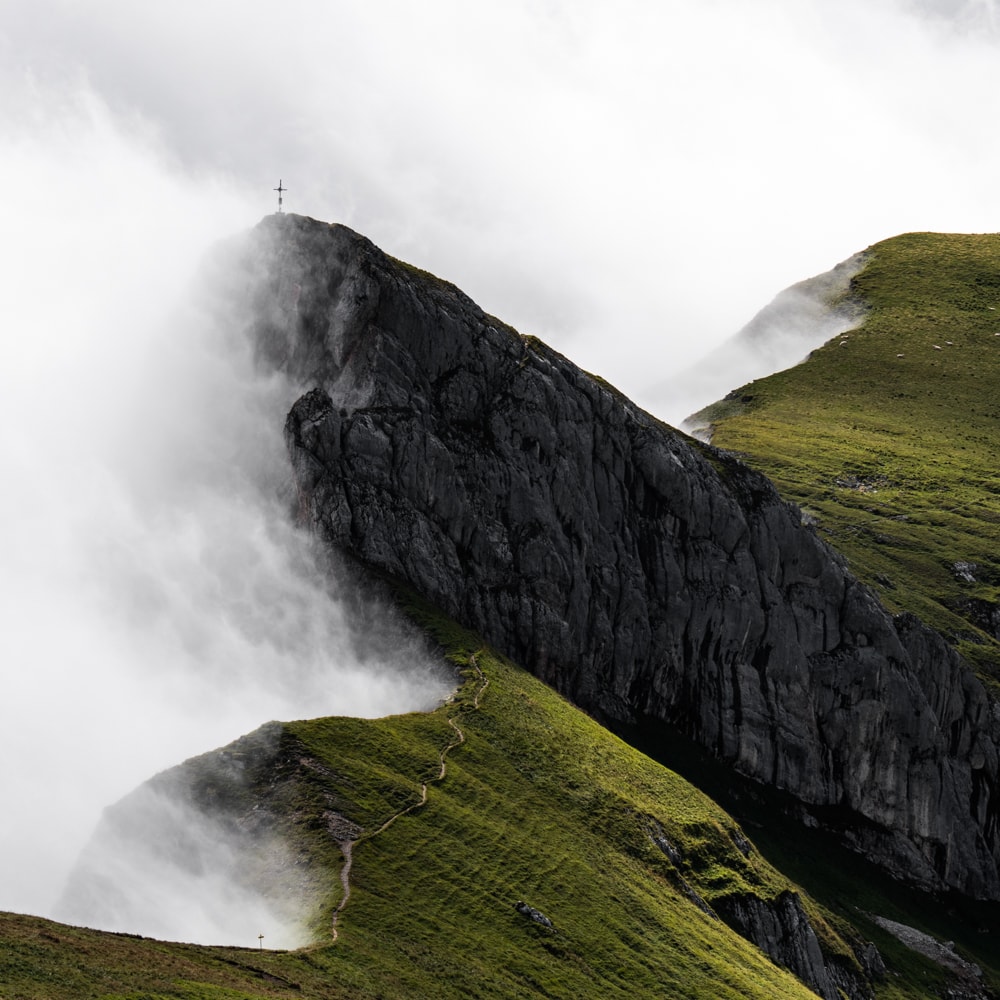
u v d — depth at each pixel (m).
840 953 176.25
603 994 116.62
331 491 183.38
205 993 82.12
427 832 126.88
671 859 154.00
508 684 169.38
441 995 102.81
